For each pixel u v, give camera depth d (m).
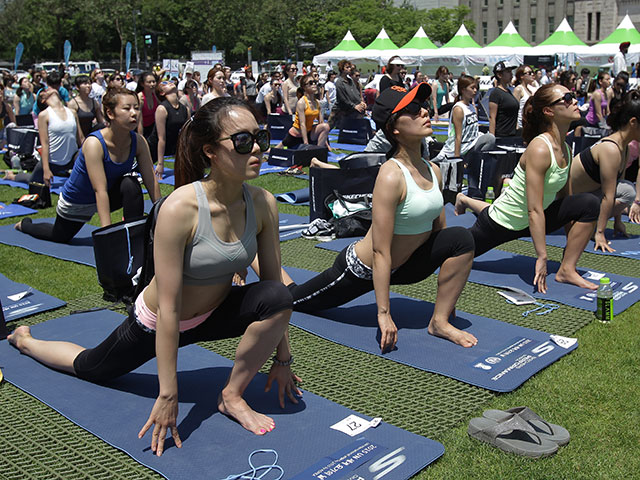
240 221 3.27
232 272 3.32
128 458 3.24
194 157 3.17
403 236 4.40
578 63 33.00
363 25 71.38
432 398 3.83
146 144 6.28
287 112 16.67
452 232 4.46
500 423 3.34
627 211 8.26
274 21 76.06
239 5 75.25
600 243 6.74
